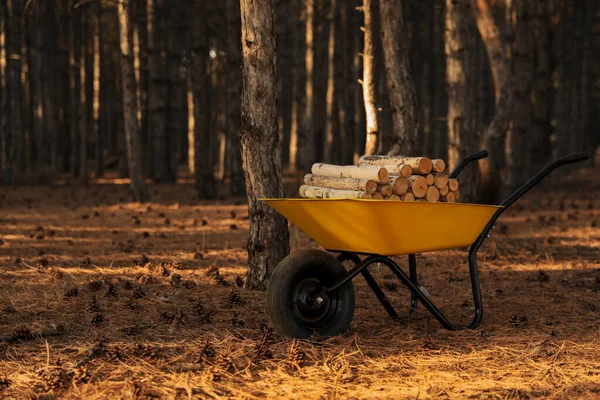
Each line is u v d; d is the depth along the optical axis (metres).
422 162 5.14
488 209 5.26
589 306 6.34
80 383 4.12
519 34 21.84
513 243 10.53
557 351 4.85
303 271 5.14
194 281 7.43
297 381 4.22
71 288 6.91
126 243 10.44
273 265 6.93
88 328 5.45
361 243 5.14
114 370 4.38
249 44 6.75
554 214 14.76
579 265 8.70
